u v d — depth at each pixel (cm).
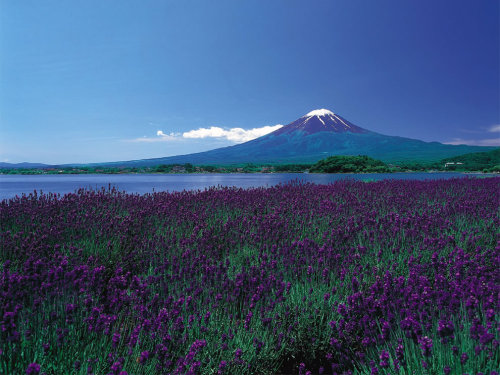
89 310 272
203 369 246
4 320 224
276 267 406
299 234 606
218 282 355
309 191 1237
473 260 400
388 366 219
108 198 962
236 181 4491
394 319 266
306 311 315
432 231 549
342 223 643
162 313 258
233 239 563
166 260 445
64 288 301
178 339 256
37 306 268
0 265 394
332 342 267
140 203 894
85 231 569
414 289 316
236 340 275
